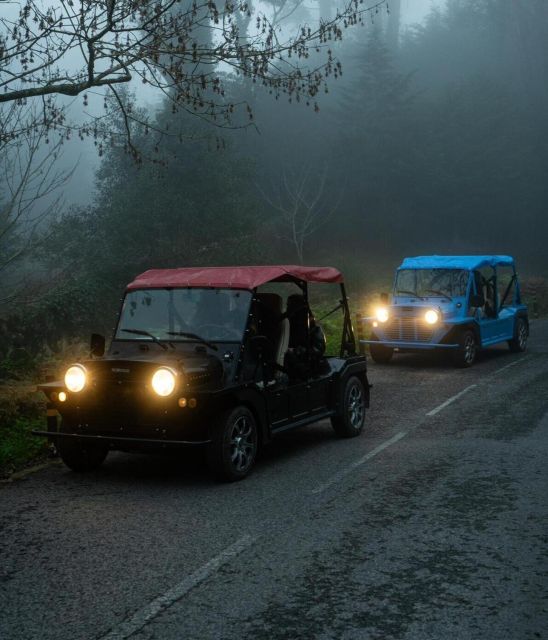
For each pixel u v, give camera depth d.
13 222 11.46
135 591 4.69
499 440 9.06
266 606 4.45
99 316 23.03
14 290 14.07
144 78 10.54
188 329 7.92
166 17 10.38
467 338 15.91
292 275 8.46
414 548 5.39
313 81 10.78
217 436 7.17
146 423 7.10
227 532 5.81
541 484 7.08
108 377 7.18
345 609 4.39
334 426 9.43
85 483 7.42
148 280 8.51
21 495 7.01
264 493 6.92
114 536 5.77
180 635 4.09
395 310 16.12
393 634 4.07
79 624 4.25
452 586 4.70
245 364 7.67
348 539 5.61
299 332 8.76
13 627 4.22
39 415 10.44
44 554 5.40
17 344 17.48
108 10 9.67
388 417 10.80
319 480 7.37
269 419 7.84
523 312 18.77
